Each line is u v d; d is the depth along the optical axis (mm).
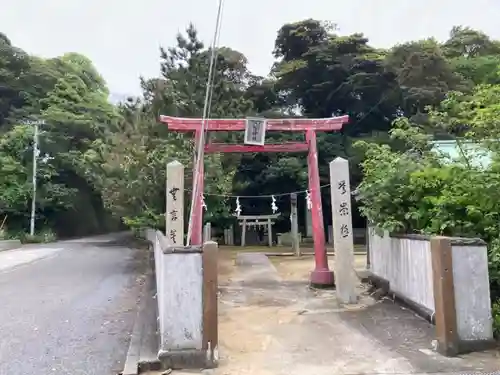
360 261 18141
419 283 8242
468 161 8242
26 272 16359
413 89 25828
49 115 38781
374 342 6766
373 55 29188
